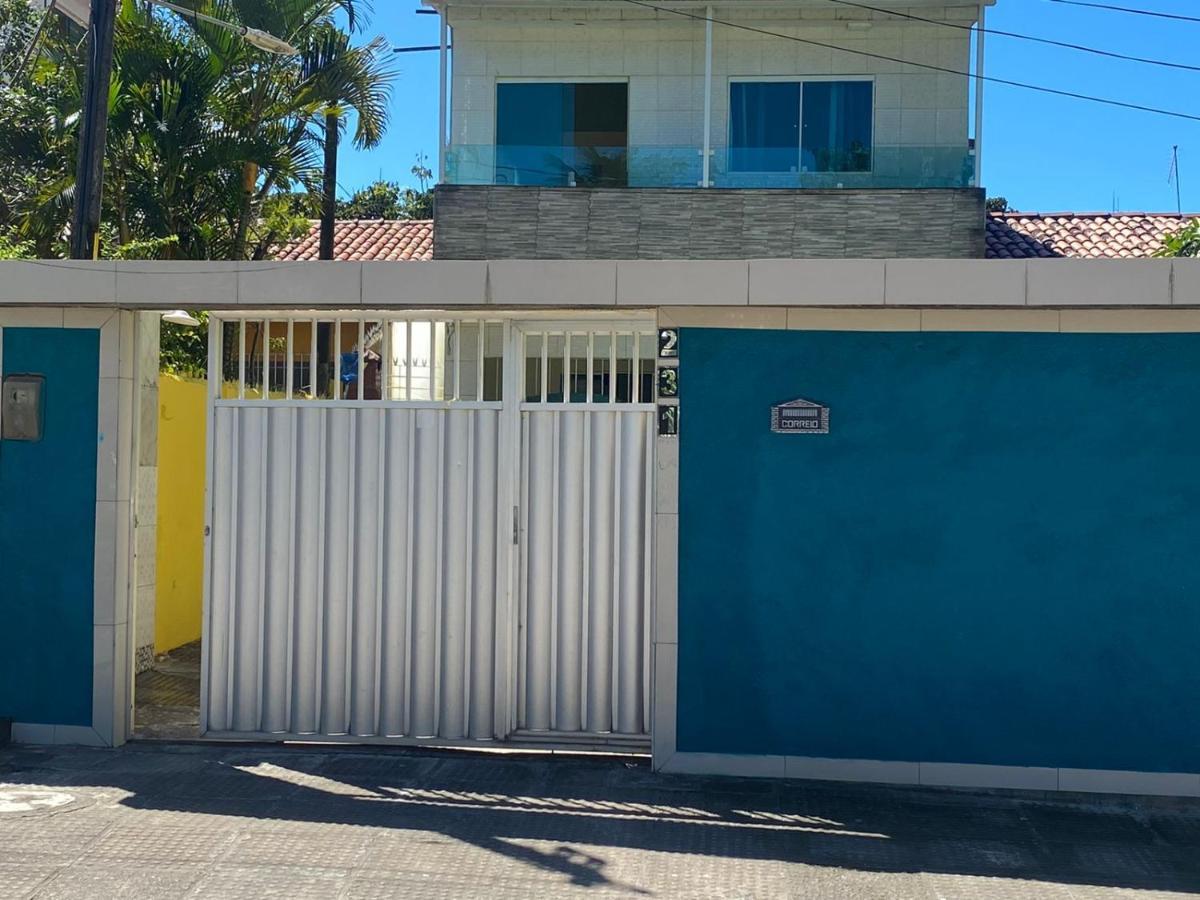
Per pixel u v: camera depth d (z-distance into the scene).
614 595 7.28
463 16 15.07
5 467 7.33
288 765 6.95
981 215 14.02
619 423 7.28
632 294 6.62
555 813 6.21
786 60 14.85
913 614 6.81
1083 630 6.70
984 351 6.77
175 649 10.34
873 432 6.84
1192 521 6.63
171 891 5.10
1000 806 6.49
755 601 6.89
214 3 14.59
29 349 7.33
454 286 6.73
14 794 6.35
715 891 5.23
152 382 9.18
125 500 7.35
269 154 14.69
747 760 6.86
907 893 5.27
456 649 7.33
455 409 7.38
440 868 5.42
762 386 6.89
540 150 14.55
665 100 15.00
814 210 14.22
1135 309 6.58
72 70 14.32
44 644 7.32
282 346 7.93
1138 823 6.27
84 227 10.02
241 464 7.50
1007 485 6.75
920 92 14.73
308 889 5.15
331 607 7.41
